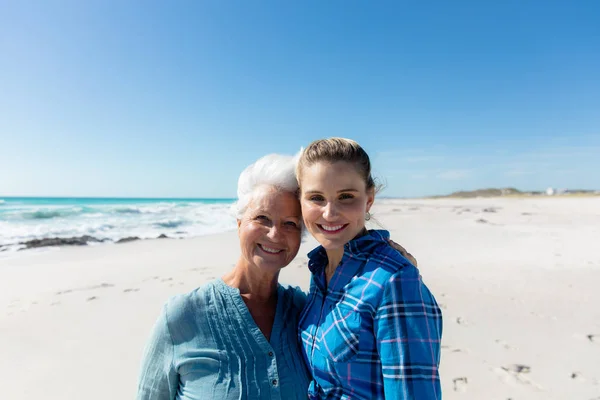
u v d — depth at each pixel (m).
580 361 3.96
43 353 4.15
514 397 3.33
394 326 1.52
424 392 1.44
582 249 10.15
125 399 3.35
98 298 6.02
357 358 1.61
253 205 1.94
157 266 8.49
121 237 13.45
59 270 8.06
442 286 6.67
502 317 5.16
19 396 3.37
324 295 1.91
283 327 1.97
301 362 1.89
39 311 5.41
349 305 1.68
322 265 2.11
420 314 1.53
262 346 1.82
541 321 5.04
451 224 17.12
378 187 2.04
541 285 6.71
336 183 1.74
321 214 1.76
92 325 4.93
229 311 1.87
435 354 1.53
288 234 1.97
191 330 1.82
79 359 4.03
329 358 1.68
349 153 1.76
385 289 1.58
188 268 8.27
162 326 1.83
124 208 26.27
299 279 6.98
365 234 1.94
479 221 17.97
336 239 1.77
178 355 1.79
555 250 10.09
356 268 1.75
